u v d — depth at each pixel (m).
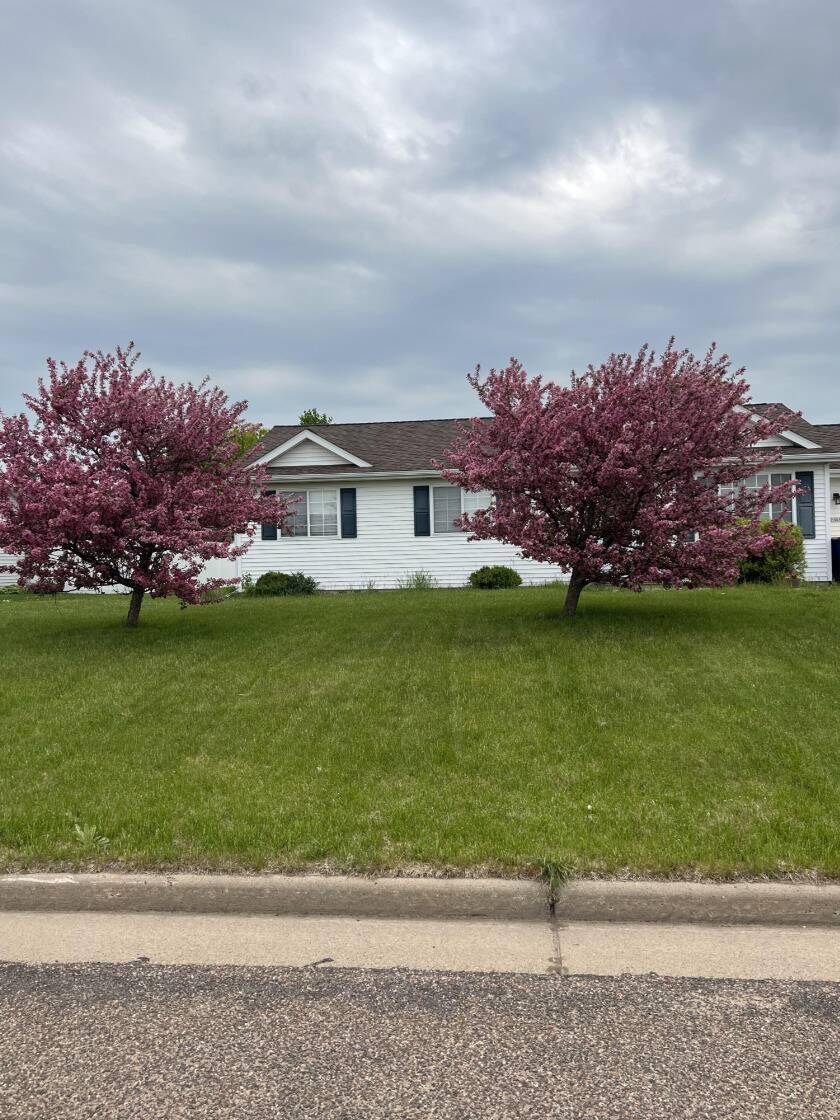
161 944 3.88
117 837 4.73
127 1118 2.70
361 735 6.52
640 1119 2.67
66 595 20.58
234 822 4.89
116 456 10.68
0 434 10.36
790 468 20.17
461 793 5.32
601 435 10.09
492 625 11.32
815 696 7.21
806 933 3.93
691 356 10.27
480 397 10.97
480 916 4.13
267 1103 2.77
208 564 21.50
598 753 6.00
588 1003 3.34
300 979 3.55
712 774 5.58
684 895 4.05
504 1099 2.77
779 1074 2.89
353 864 4.36
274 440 22.50
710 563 10.34
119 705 7.44
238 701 7.52
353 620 12.45
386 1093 2.81
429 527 21.11
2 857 4.52
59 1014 3.30
